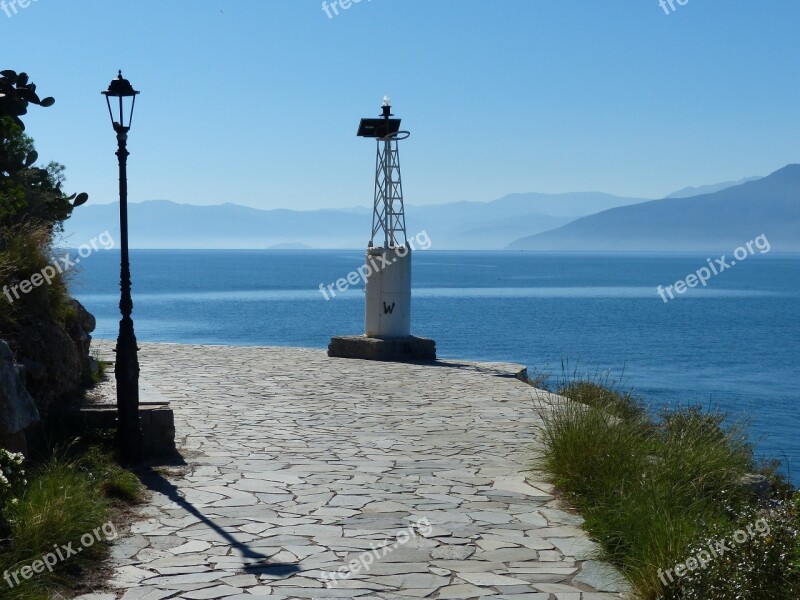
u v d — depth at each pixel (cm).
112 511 768
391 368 1894
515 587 614
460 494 860
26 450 827
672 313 9188
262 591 596
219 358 2072
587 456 878
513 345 5466
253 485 878
